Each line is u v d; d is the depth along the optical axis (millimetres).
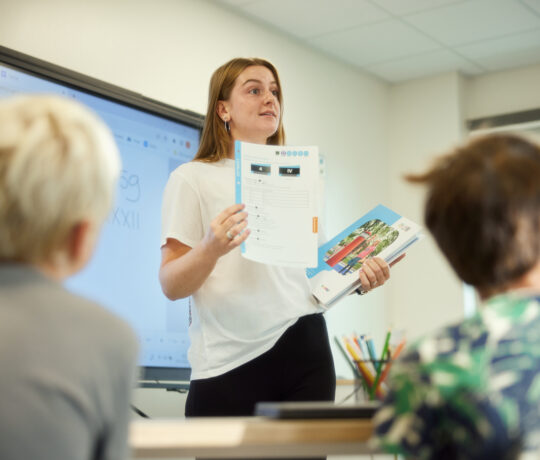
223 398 1611
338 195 4574
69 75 2869
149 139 3158
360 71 4887
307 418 930
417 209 4938
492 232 812
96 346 693
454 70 4930
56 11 3000
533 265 820
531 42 4473
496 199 810
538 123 4762
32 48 2896
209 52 3723
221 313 1648
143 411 3139
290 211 1684
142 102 3137
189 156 3332
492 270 829
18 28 2854
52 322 683
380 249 1796
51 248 725
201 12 3697
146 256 3092
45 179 701
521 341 753
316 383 1655
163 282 1666
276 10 3947
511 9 4004
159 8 3461
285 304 1675
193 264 1581
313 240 1667
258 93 1864
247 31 3992
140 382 2994
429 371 763
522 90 4891
